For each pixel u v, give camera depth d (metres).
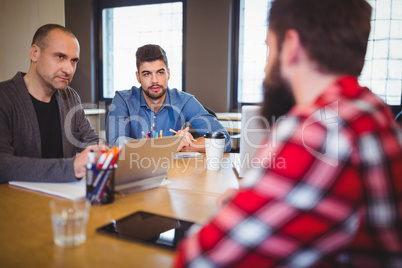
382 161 0.41
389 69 3.62
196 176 1.29
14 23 2.98
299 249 0.41
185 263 0.45
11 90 1.42
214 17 4.20
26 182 1.09
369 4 0.51
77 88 5.01
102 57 4.91
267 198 0.41
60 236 0.65
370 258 0.47
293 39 0.50
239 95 4.35
